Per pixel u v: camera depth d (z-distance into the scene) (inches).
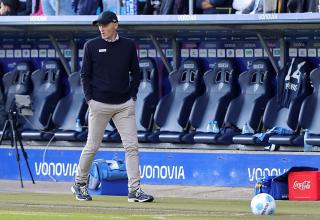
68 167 2271.2
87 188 1774.1
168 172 2174.0
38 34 2460.6
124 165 1883.6
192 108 2252.7
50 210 1510.8
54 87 2437.3
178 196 1911.9
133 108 1686.8
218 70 2269.9
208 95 2258.9
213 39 2301.9
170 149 2198.6
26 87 2468.0
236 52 2279.8
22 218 1341.0
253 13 2059.5
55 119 2389.3
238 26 2119.8
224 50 2292.1
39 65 2492.6
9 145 2354.8
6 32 2471.7
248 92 2218.3
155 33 2305.6
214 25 2111.2
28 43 2502.5
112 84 1664.6
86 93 1676.9
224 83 2252.7
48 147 2299.5
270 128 2161.7
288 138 2096.5
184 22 2089.1
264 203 1449.3
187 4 2161.7
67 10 2242.9
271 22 2015.3
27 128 2420.0
